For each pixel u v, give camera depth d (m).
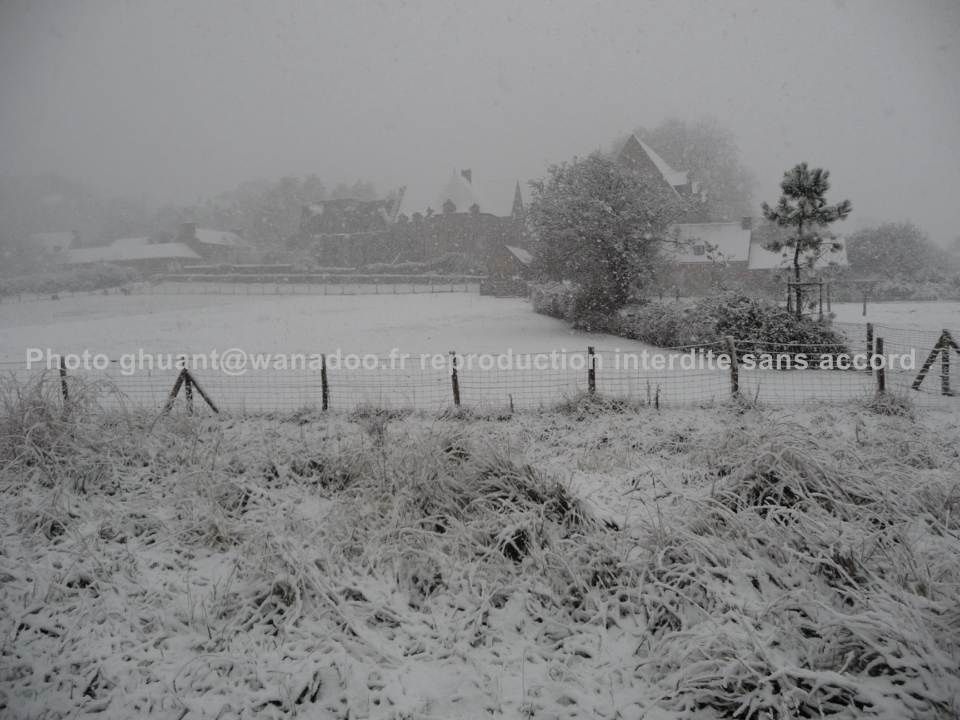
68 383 7.33
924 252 50.56
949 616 3.20
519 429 8.62
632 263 22.92
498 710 3.17
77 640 3.78
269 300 50.31
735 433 6.39
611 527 4.82
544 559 4.28
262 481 6.22
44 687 3.37
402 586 4.30
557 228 23.52
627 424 8.63
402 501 5.17
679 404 9.88
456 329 25.83
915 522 4.40
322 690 3.35
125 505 5.61
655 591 3.87
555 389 11.73
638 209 22.70
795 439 5.20
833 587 3.72
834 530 4.10
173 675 3.48
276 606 4.08
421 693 3.29
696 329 16.41
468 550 4.50
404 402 10.75
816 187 15.74
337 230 85.12
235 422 9.12
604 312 23.95
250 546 4.74
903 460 6.34
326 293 57.41
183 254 88.50
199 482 5.91
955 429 8.25
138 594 4.28
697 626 3.47
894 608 3.25
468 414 9.36
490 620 3.94
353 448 6.61
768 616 3.47
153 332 26.52
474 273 69.25
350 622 3.82
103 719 3.16
